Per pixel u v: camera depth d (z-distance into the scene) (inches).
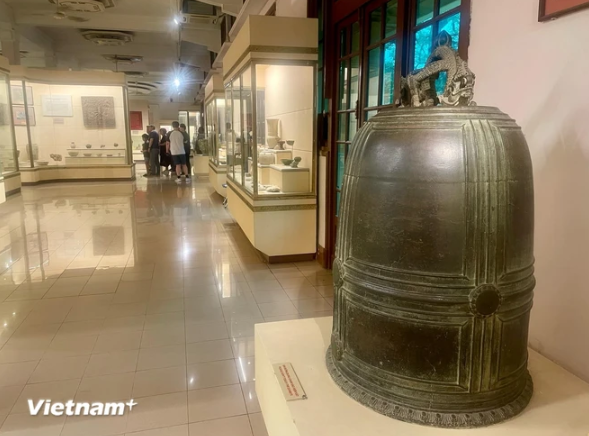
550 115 58.2
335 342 60.3
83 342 111.0
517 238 48.4
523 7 61.6
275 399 59.8
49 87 441.4
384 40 123.0
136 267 172.1
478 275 46.8
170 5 382.3
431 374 49.4
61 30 496.4
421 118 48.9
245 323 122.6
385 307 50.3
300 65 164.4
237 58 195.6
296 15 192.2
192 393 90.0
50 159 451.5
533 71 60.4
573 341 57.6
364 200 51.6
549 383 55.9
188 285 152.3
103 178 451.8
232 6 281.6
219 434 78.1
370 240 50.9
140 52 589.0
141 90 966.4
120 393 89.8
